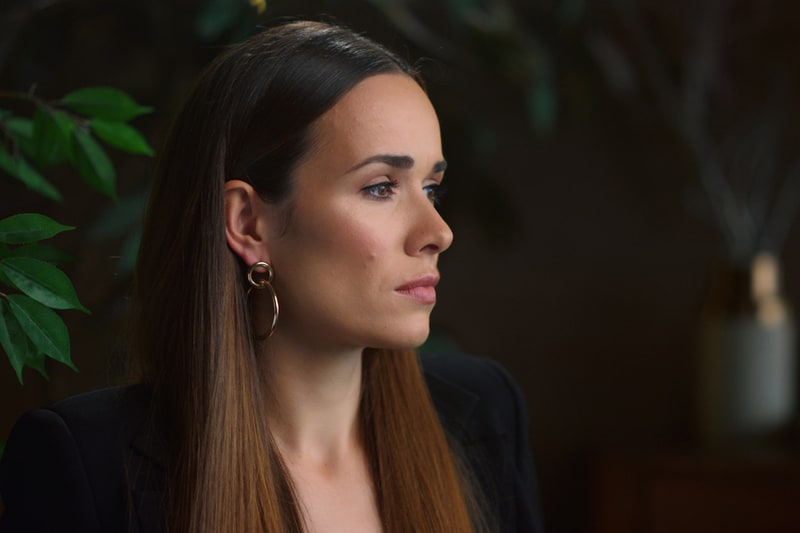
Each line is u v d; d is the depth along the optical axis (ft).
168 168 4.13
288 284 3.94
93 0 8.61
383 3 8.30
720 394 9.77
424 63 8.72
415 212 3.90
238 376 3.94
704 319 9.95
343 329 3.90
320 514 4.11
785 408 9.77
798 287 10.70
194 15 8.39
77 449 3.94
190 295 3.98
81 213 9.42
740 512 9.22
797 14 10.34
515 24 8.93
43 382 8.21
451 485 4.43
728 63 10.48
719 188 10.21
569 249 10.78
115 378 4.63
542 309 10.82
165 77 8.36
